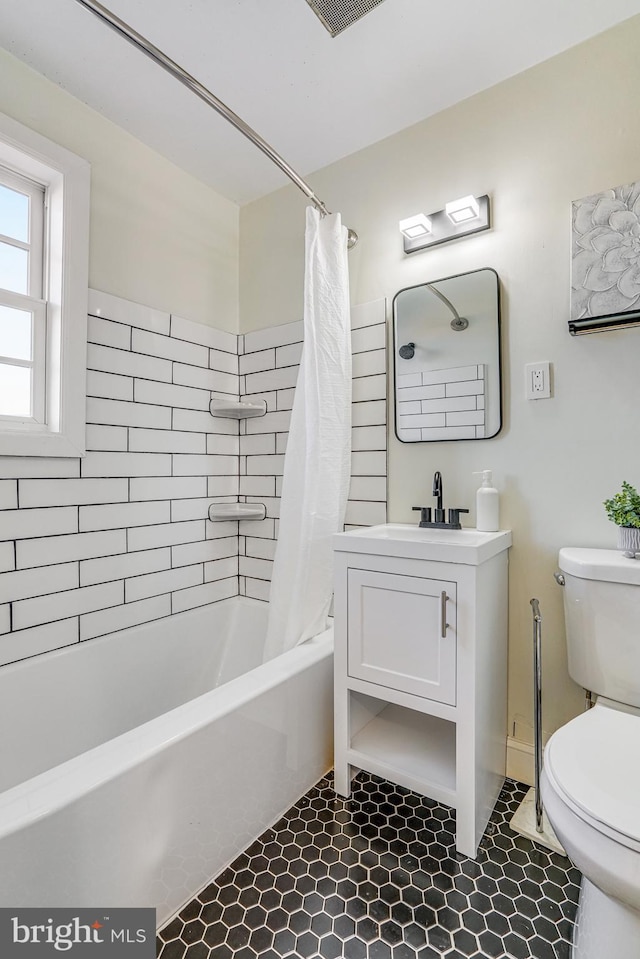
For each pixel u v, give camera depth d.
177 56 1.52
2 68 1.49
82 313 1.67
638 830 0.77
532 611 1.47
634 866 0.75
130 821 0.97
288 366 2.15
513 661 1.58
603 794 0.85
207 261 2.18
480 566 1.25
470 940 1.02
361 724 1.60
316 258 1.73
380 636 1.38
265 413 2.23
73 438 1.64
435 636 1.28
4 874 0.79
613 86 1.42
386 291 1.86
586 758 0.95
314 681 1.52
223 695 1.27
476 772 1.24
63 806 0.86
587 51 1.46
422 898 1.12
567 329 1.48
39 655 1.57
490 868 1.21
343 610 1.46
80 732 1.63
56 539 1.62
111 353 1.78
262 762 1.32
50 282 1.64
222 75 1.60
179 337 2.05
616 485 1.41
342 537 1.45
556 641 1.50
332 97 1.69
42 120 1.58
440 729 1.61
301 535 1.72
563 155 1.50
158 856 1.03
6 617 1.50
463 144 1.69
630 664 1.21
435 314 1.72
